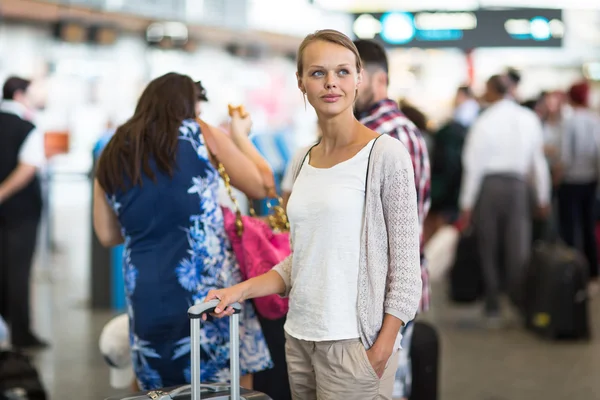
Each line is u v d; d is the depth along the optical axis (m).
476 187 6.99
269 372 3.76
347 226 2.50
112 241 3.41
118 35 13.09
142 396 2.62
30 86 6.16
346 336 2.50
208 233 3.20
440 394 5.26
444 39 10.52
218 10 14.69
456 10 10.50
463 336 6.82
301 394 2.68
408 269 2.49
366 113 3.49
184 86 3.27
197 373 2.47
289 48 17.03
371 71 3.48
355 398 2.53
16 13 11.06
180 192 3.13
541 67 18.72
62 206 15.23
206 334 3.18
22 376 4.16
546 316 6.68
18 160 6.02
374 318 2.51
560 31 10.63
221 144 3.29
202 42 14.66
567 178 8.80
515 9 10.62
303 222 2.55
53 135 9.67
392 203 2.49
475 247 7.76
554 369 5.85
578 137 8.74
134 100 13.09
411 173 2.51
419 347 4.12
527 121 6.91
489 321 7.16
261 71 16.56
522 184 6.93
